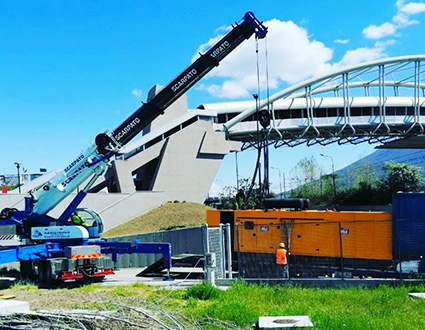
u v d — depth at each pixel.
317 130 77.44
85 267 21.50
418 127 82.69
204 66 24.75
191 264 26.17
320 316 11.84
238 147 70.62
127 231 50.34
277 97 77.12
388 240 19.03
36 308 13.78
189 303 14.40
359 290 16.31
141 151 62.56
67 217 23.78
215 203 70.69
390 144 90.56
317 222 19.83
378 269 19.11
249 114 74.62
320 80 79.12
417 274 17.72
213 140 67.94
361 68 79.50
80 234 22.61
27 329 10.20
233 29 24.95
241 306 12.91
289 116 80.94
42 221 23.92
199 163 66.69
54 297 16.61
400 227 18.66
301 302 14.68
